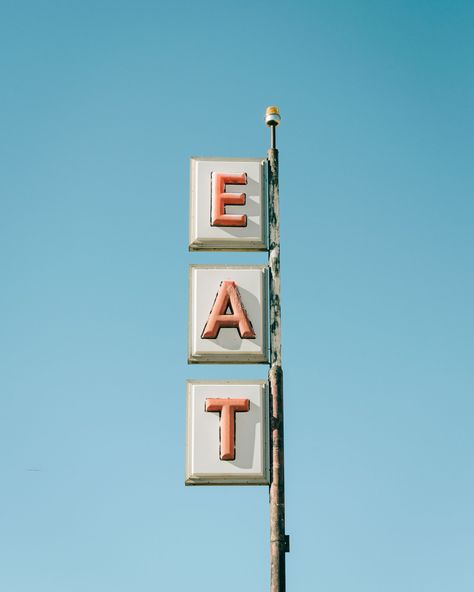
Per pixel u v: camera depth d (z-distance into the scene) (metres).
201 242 14.18
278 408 11.98
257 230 14.27
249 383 13.13
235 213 14.34
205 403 13.01
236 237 14.23
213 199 14.38
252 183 14.51
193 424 12.95
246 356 13.47
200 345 13.51
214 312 13.64
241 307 13.66
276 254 13.28
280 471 11.61
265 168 14.59
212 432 12.92
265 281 13.88
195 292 13.80
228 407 12.94
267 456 12.79
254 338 13.53
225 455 12.73
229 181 14.48
